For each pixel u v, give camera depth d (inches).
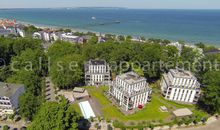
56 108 3248.0
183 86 4849.9
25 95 3890.3
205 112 4584.2
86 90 5231.3
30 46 7194.9
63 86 5275.6
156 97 5123.0
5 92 4202.8
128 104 4409.5
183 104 4859.7
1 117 4067.4
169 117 4308.6
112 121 4074.8
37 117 3324.3
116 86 4707.2
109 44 7057.1
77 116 3491.6
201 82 5447.8
